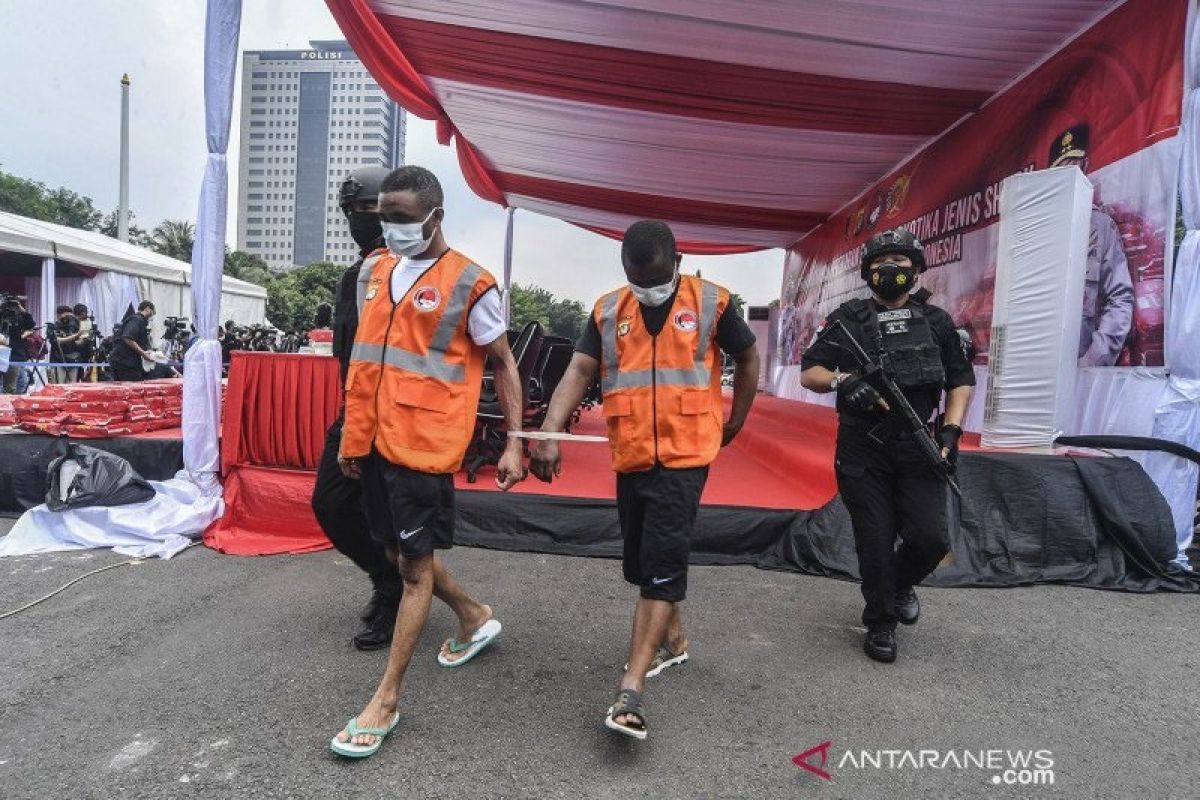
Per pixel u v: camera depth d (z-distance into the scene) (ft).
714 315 7.76
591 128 25.46
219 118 14.03
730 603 11.45
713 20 17.26
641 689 7.03
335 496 9.06
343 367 9.30
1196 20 13.51
